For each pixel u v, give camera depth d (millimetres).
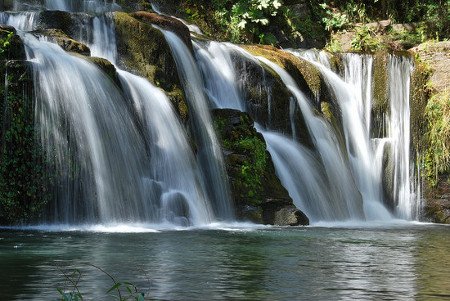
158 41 17719
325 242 12102
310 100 21797
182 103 17062
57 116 14219
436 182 22234
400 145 22734
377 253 10523
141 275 7852
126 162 14867
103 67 15516
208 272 8172
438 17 28750
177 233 12883
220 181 17047
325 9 30156
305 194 18672
